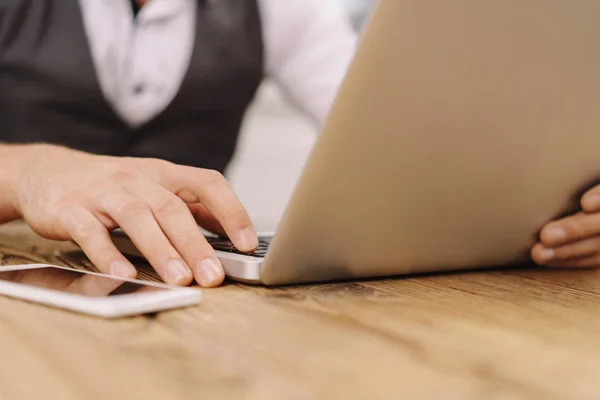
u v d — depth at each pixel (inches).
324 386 11.4
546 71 20.3
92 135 50.7
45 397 10.6
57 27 49.1
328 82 58.7
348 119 17.9
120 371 12.1
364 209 20.2
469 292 21.4
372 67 17.4
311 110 60.9
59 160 27.5
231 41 53.6
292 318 16.8
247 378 11.8
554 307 19.1
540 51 19.7
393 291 21.0
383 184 19.8
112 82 50.1
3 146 31.9
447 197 21.7
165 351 13.5
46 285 18.7
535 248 26.6
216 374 12.0
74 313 16.8
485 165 21.5
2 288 18.8
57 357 12.9
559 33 19.8
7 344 13.8
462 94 19.1
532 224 25.7
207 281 20.6
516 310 18.6
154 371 12.1
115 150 51.6
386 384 11.6
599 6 20.1
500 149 21.5
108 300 16.6
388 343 14.5
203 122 53.9
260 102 83.9
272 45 57.4
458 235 23.6
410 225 21.6
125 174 24.5
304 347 14.0
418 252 23.1
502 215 24.2
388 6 16.9
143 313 16.8
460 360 13.2
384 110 18.2
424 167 20.2
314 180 18.8
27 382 11.4
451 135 19.9
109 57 49.4
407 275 24.6
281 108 85.2
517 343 14.8
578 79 21.1
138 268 24.3
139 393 10.9
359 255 21.6
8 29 48.7
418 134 19.2
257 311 17.5
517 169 22.6
